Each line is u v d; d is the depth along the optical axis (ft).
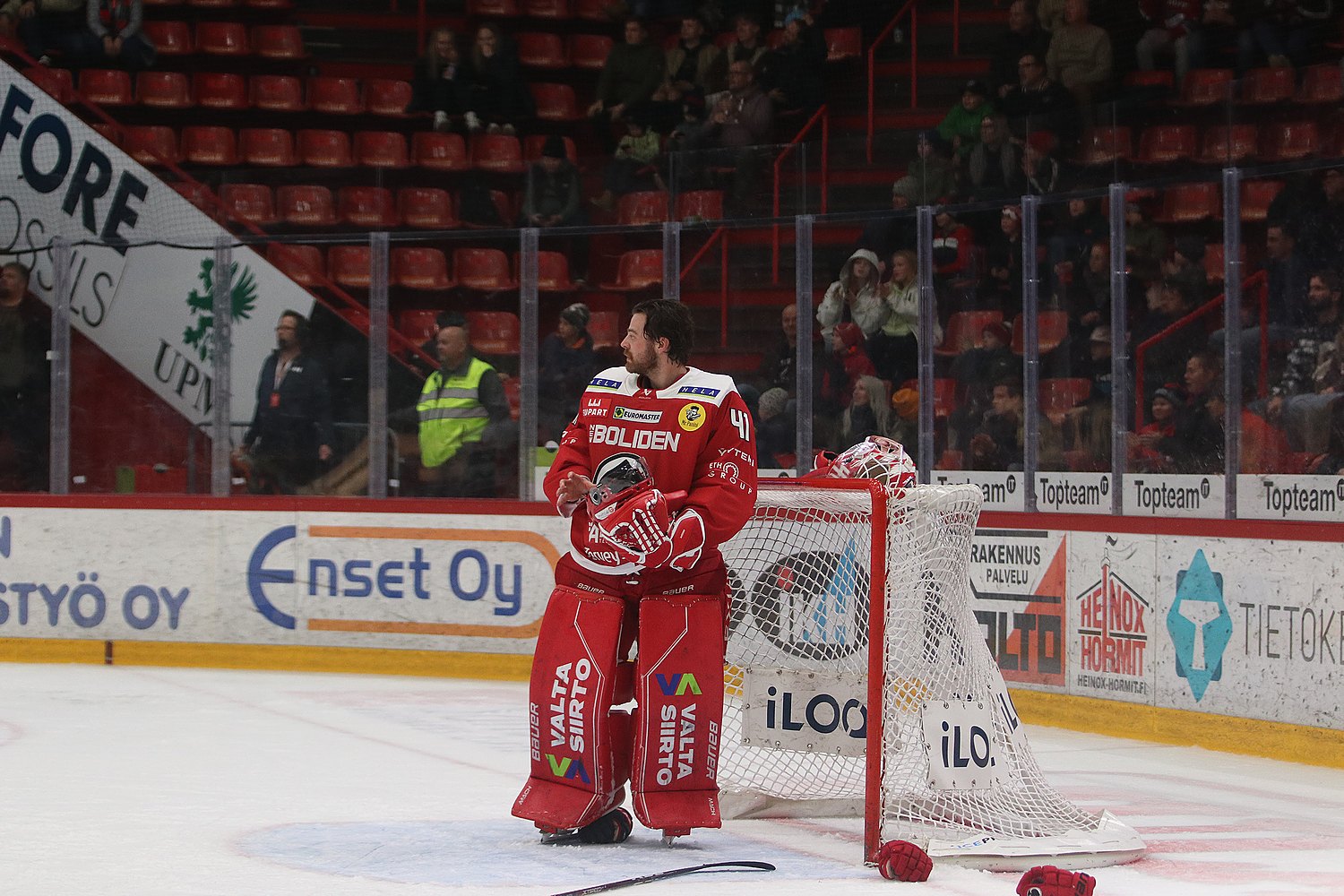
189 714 92.43
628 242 115.34
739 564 64.85
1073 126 114.73
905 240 106.32
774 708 63.87
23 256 119.75
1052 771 76.89
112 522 119.44
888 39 163.53
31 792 65.98
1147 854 55.21
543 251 115.44
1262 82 108.27
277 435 117.91
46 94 138.51
